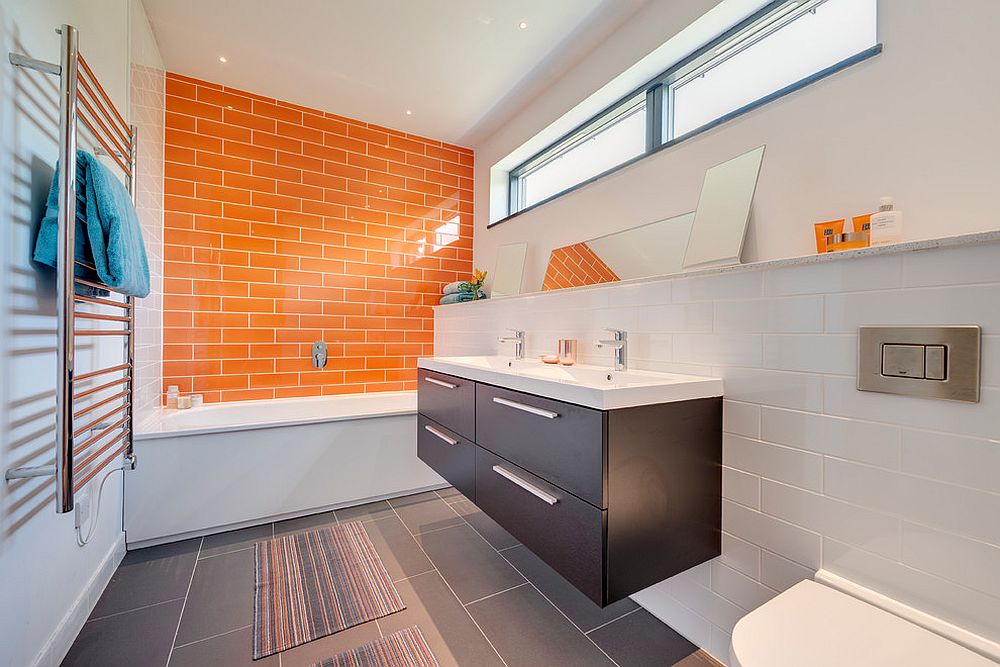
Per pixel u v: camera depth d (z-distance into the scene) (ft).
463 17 7.04
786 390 3.94
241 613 5.13
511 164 10.93
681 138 6.10
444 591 5.59
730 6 5.60
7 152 3.53
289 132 9.79
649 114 7.22
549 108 8.94
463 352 10.13
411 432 8.81
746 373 4.28
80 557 4.91
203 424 8.52
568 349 6.63
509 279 9.82
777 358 4.01
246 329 9.40
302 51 7.97
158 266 8.40
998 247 2.76
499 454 5.17
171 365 8.75
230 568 6.10
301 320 9.94
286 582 5.77
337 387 10.31
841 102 4.44
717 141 5.65
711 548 4.42
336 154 10.28
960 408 2.94
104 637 4.70
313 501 7.89
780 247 4.91
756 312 4.19
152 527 6.69
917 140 3.90
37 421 3.94
